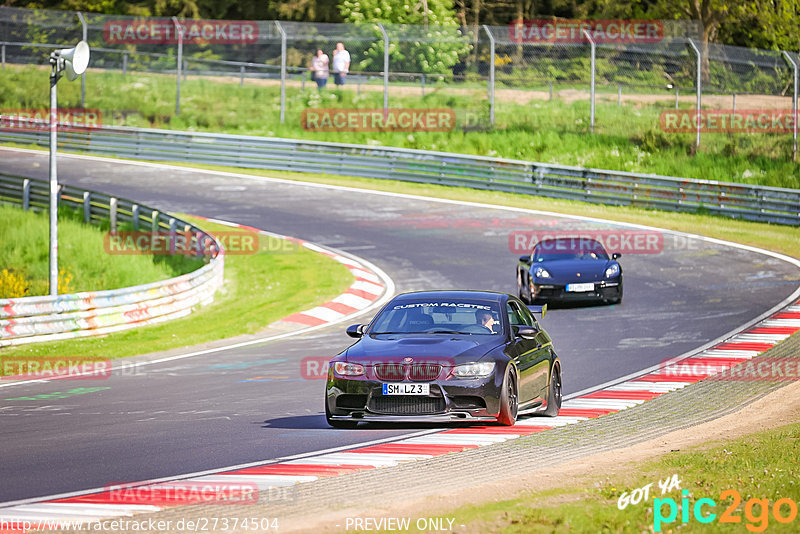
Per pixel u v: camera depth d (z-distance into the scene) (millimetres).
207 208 90312
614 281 55656
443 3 145500
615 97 127500
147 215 78500
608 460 22578
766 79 135500
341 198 95188
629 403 32688
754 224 85562
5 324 48375
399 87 130750
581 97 128125
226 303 61594
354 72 126312
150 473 22578
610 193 92500
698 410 30828
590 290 55125
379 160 104000
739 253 73500
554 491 19016
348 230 82625
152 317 55344
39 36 153000
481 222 85125
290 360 43750
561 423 28953
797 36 155875
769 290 60594
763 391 33875
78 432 28109
